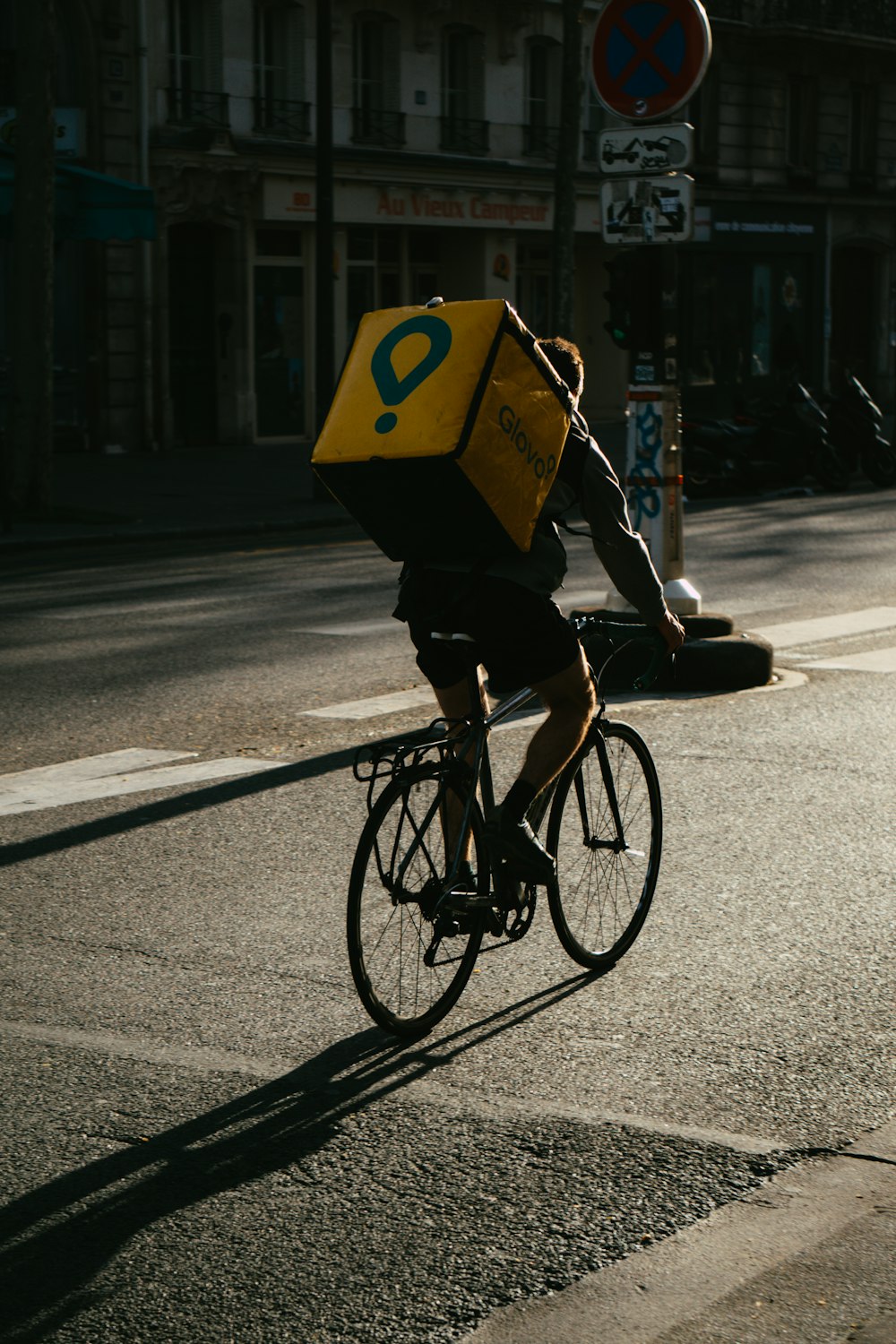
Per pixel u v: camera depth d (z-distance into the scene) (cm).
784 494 2362
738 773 738
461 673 455
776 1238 334
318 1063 425
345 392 431
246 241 2964
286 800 691
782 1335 300
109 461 2658
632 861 510
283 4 2964
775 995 474
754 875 590
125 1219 344
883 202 4294
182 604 1277
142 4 2738
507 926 488
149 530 1808
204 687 936
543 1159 370
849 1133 384
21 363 1911
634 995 475
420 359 417
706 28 921
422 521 418
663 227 944
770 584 1377
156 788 712
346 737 810
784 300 4109
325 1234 337
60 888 574
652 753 777
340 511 2009
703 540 1722
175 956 505
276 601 1288
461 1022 454
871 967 498
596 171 3575
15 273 1902
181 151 2809
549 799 475
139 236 2091
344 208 3081
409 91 3203
